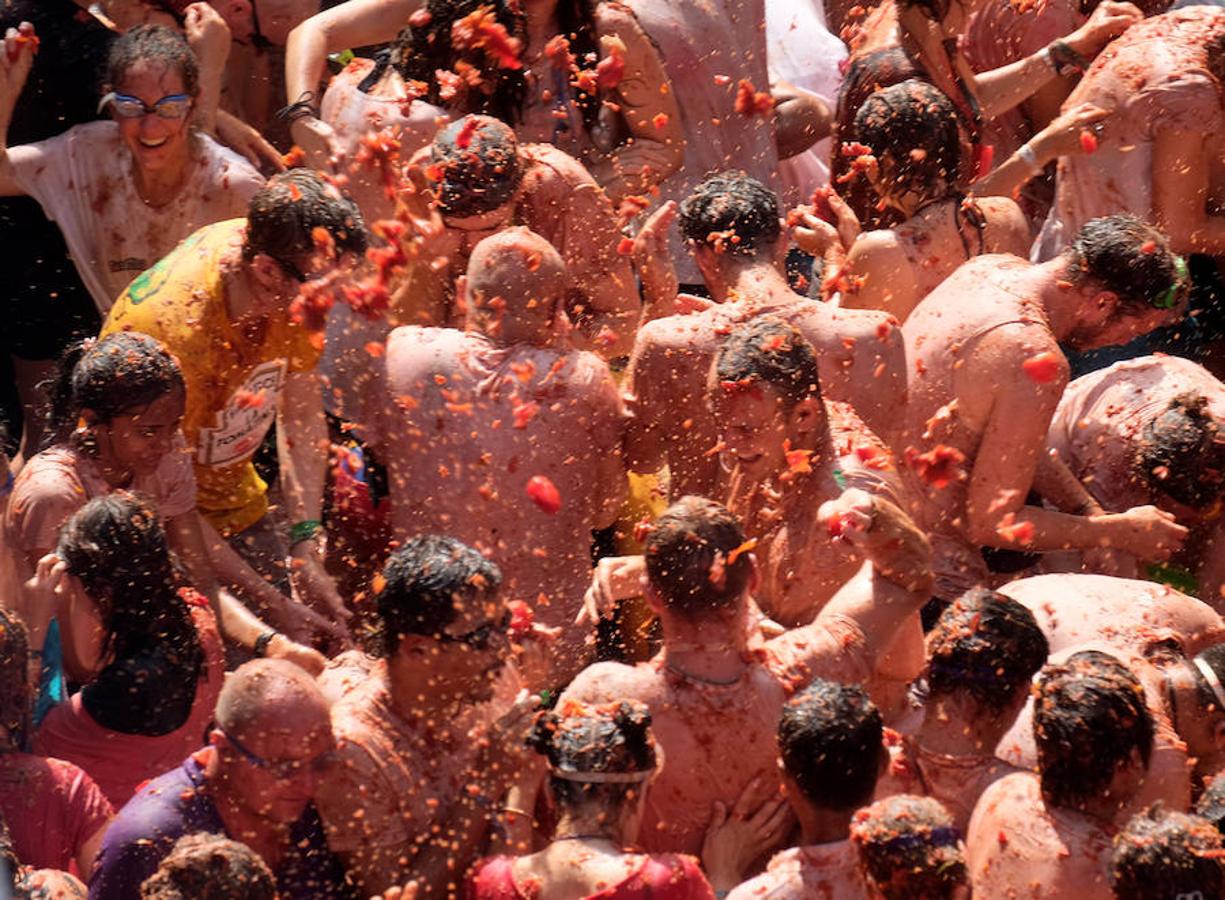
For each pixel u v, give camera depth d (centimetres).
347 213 1672
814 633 1401
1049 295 1706
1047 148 2070
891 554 1403
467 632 1320
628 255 1862
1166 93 2016
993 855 1308
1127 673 1298
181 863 1162
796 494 1538
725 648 1366
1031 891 1280
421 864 1348
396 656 1331
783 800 1387
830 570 1534
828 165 2445
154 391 1587
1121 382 1816
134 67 1862
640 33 2019
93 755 1462
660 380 1625
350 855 1339
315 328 1653
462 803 1359
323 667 1667
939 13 2091
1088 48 2188
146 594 1491
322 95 2292
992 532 1719
